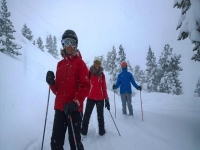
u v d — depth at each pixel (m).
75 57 2.93
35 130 4.19
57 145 2.57
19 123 4.23
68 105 2.49
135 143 3.96
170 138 4.73
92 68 4.66
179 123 6.09
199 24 6.40
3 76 8.39
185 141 4.50
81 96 2.65
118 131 4.54
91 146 3.73
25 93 7.05
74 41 2.88
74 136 2.53
